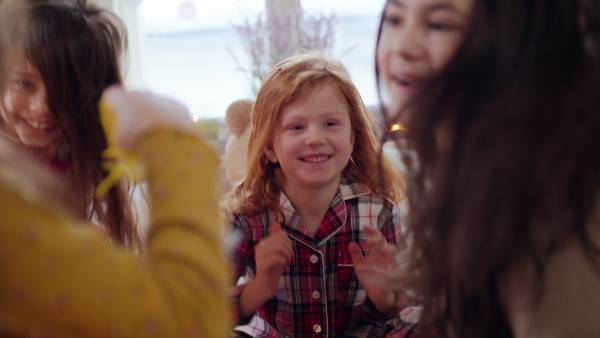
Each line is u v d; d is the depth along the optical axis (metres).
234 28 1.82
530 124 0.39
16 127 0.65
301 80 0.82
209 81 1.94
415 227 0.51
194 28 1.93
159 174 0.36
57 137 0.67
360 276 0.79
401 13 0.47
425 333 0.54
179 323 0.32
